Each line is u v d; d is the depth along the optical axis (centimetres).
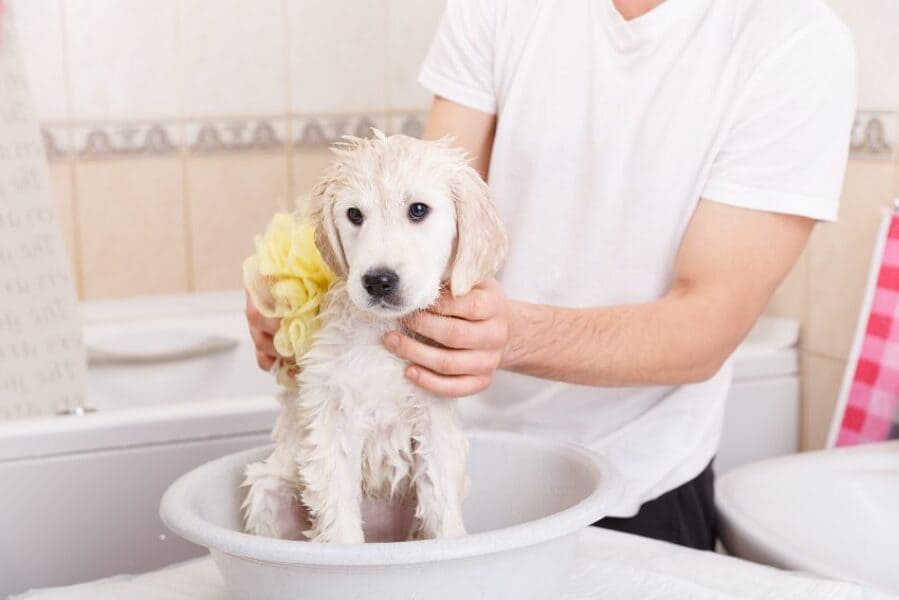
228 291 237
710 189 110
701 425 121
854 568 128
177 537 147
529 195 121
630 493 118
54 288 165
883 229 154
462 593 73
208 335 217
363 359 80
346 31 238
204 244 234
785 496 133
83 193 225
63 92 221
